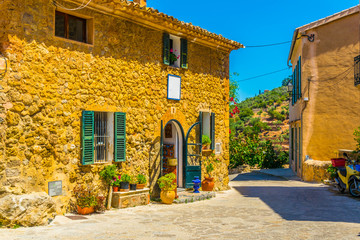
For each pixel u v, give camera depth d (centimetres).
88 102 895
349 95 1634
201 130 1270
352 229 697
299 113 1870
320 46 1702
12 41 746
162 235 641
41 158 795
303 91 1741
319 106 1702
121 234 644
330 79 1677
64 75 843
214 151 1356
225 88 1416
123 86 990
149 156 1077
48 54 811
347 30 1634
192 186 1235
